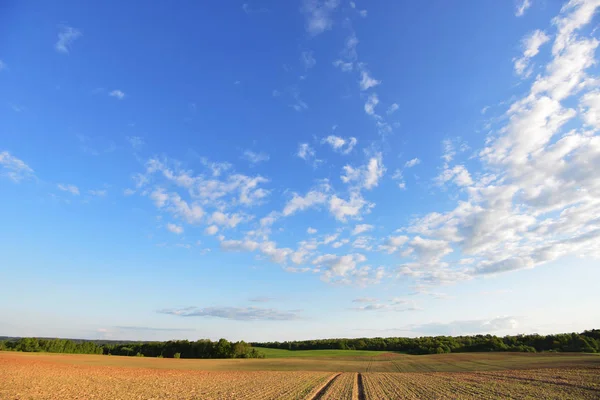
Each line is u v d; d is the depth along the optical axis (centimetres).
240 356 9162
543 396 2155
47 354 7238
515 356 7306
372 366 6300
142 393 2430
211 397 2283
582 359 5756
